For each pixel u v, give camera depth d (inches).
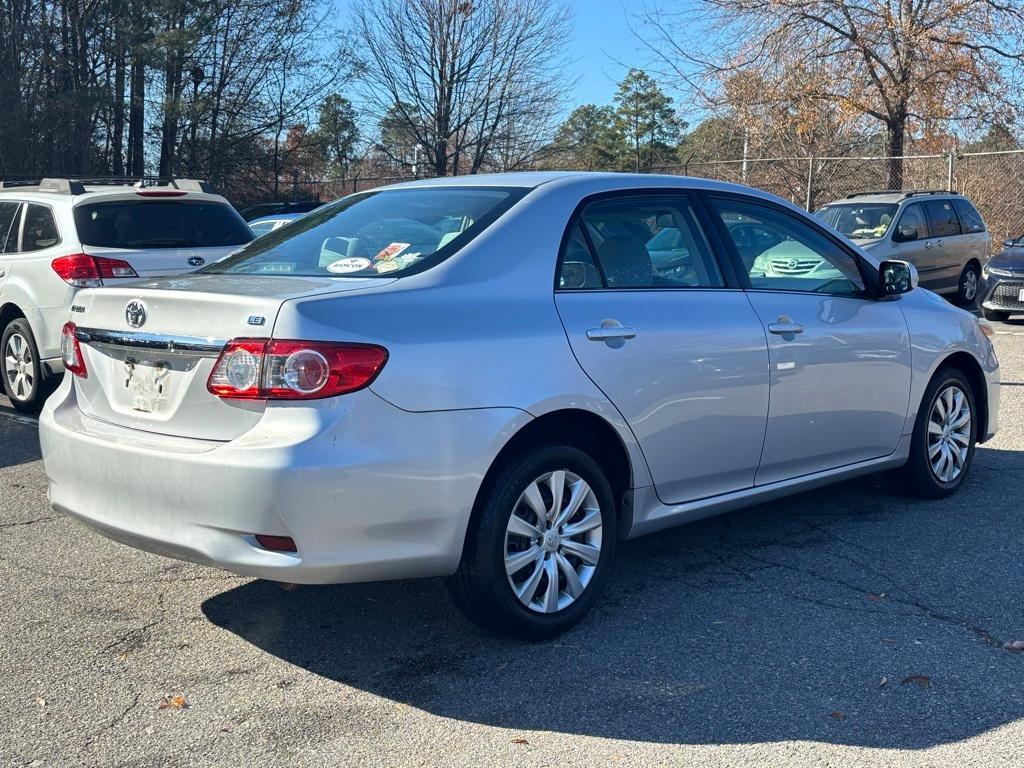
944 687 143.8
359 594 180.2
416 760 126.5
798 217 209.3
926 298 233.3
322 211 194.2
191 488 139.9
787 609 171.9
